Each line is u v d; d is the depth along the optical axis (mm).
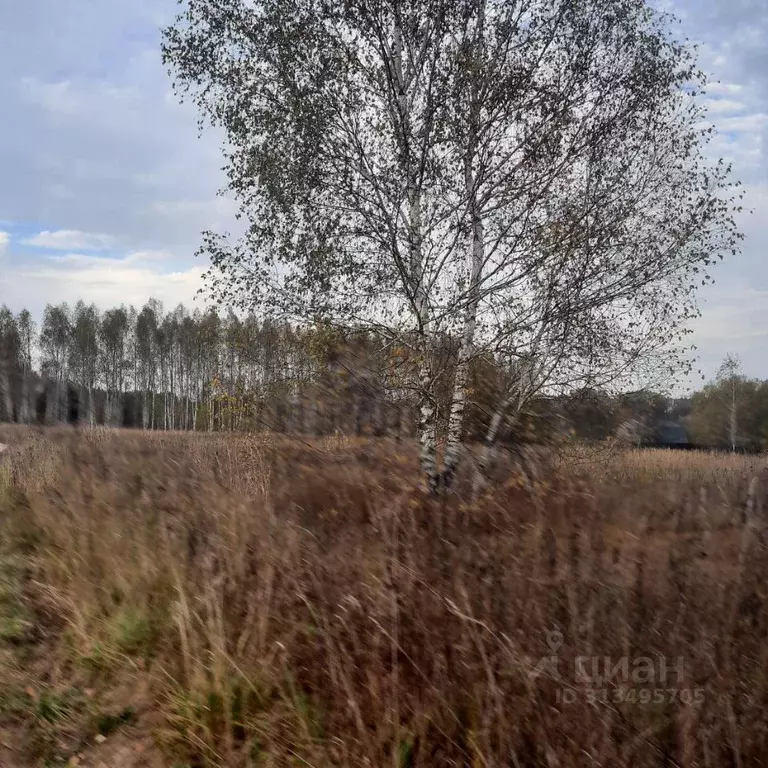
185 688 3723
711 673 3043
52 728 3604
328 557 4242
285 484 5910
